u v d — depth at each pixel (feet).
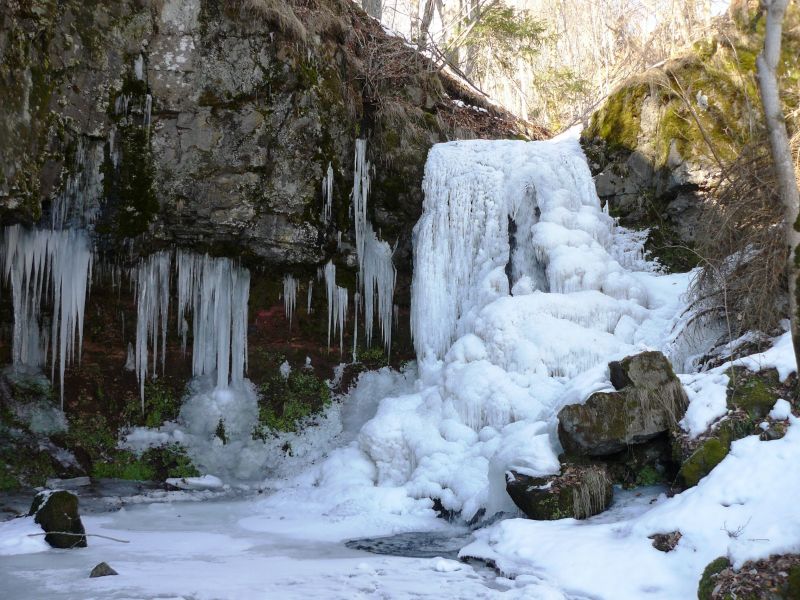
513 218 34.96
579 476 22.02
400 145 37.93
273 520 26.50
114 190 30.45
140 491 31.42
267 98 32.50
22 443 32.32
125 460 33.88
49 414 33.65
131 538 23.09
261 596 16.16
